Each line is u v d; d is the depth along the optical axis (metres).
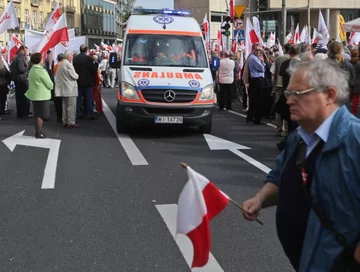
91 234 5.21
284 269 4.38
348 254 2.34
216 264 4.48
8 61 21.30
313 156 2.46
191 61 11.71
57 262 4.53
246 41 18.75
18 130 12.25
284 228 2.67
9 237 5.14
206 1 73.00
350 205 2.31
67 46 18.08
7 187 7.07
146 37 12.02
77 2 90.06
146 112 10.91
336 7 74.50
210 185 2.66
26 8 70.25
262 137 11.34
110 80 28.02
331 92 2.43
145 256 4.65
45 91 10.89
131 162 8.66
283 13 29.81
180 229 2.60
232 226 5.46
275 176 2.91
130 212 5.93
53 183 7.25
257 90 13.19
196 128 12.51
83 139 10.97
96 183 7.26
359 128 2.34
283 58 10.84
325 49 12.14
